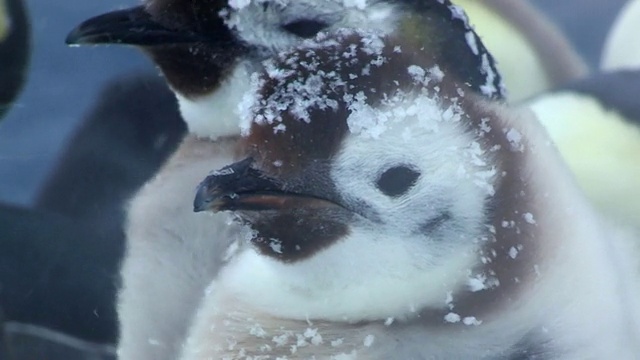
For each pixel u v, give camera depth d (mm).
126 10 3176
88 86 3439
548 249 3020
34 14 3568
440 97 3010
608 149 3279
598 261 3029
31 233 3281
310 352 3037
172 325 3174
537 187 3023
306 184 3008
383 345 3027
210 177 3010
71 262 3254
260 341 3047
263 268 3053
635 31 3471
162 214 3178
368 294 3020
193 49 3162
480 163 3008
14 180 3377
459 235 3008
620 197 3260
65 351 3230
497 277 3014
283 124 3006
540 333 3016
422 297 3016
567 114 3307
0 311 3234
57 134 3418
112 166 3334
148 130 3352
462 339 3020
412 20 3174
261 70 3090
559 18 3494
